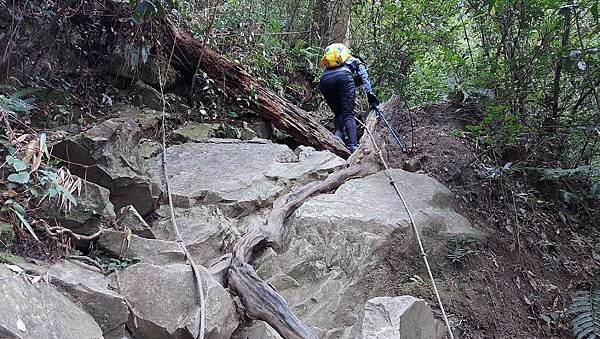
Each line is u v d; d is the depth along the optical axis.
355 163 4.44
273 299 2.49
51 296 1.91
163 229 3.13
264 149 4.55
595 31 3.87
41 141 2.37
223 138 5.03
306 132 5.30
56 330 1.73
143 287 2.27
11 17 3.70
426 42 6.25
